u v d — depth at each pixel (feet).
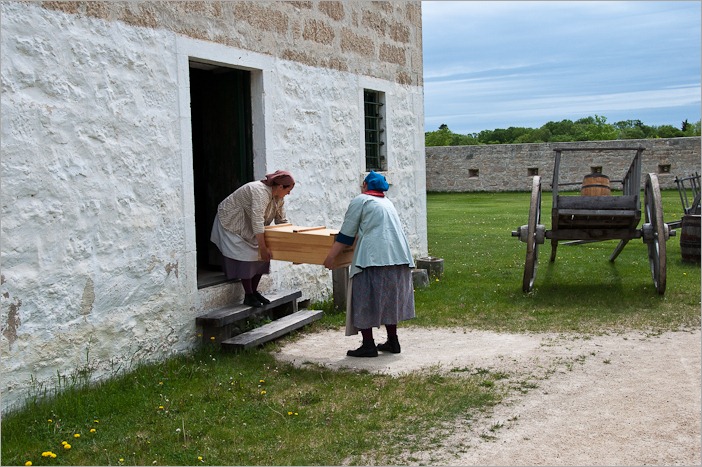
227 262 22.61
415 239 36.11
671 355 20.02
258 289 24.59
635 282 30.94
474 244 46.55
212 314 21.85
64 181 17.30
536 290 29.66
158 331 20.34
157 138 20.25
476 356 20.48
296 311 25.45
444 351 21.22
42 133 16.74
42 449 14.24
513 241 47.65
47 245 16.85
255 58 24.32
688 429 14.67
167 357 20.59
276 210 23.21
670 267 34.53
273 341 22.82
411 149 35.65
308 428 15.28
